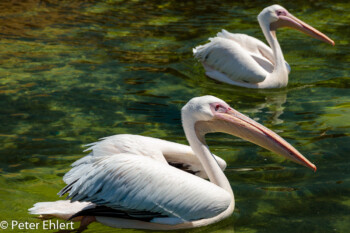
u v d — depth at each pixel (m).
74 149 10.45
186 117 8.62
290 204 8.55
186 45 17.30
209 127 8.64
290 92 13.99
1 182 9.17
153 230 8.00
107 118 11.94
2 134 11.01
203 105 8.53
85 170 7.84
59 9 20.94
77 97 13.06
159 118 12.02
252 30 18.86
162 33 18.45
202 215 7.88
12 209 8.35
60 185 9.12
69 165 9.82
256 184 9.23
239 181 9.34
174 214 7.79
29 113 12.09
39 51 16.27
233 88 14.34
